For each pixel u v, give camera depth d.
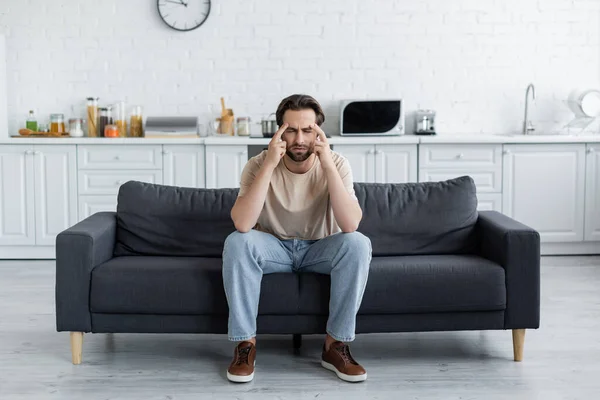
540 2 5.72
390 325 3.10
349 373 2.96
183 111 5.75
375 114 5.44
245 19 5.69
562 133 5.81
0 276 4.86
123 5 5.67
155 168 5.31
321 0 5.68
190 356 3.29
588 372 3.06
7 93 5.70
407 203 3.50
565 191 5.38
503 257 3.11
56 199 5.32
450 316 3.10
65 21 5.67
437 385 2.92
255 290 2.99
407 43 5.72
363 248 2.95
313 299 3.04
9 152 5.29
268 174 3.03
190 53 5.71
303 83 5.73
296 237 3.16
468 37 5.73
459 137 5.32
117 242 3.46
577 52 5.76
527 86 5.78
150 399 2.79
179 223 3.46
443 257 3.31
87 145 5.29
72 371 3.09
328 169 3.03
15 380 2.99
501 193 5.36
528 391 2.86
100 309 3.06
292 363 3.18
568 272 4.93
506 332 3.63
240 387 2.91
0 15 5.65
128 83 5.72
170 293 3.04
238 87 5.74
